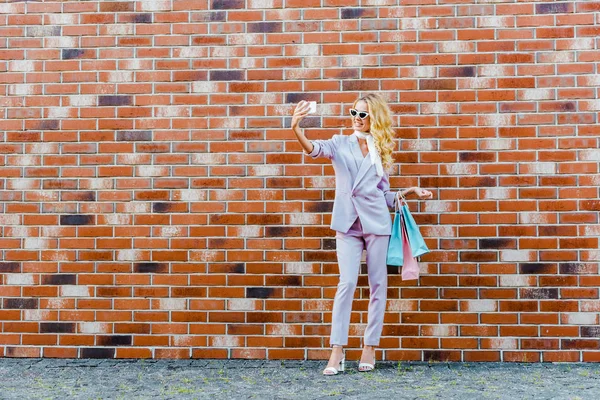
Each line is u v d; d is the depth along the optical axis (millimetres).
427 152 4758
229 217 4816
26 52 4938
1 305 4852
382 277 4348
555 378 4148
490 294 4676
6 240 4875
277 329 4750
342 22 4832
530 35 4746
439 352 4672
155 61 4898
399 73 4789
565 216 4672
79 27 4930
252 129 4844
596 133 4684
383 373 4285
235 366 4512
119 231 4848
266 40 4863
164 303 4801
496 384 3986
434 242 4719
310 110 4137
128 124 4887
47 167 4895
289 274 4766
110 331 4809
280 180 4812
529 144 4711
